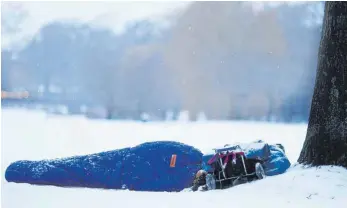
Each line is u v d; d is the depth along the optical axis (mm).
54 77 153500
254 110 131250
